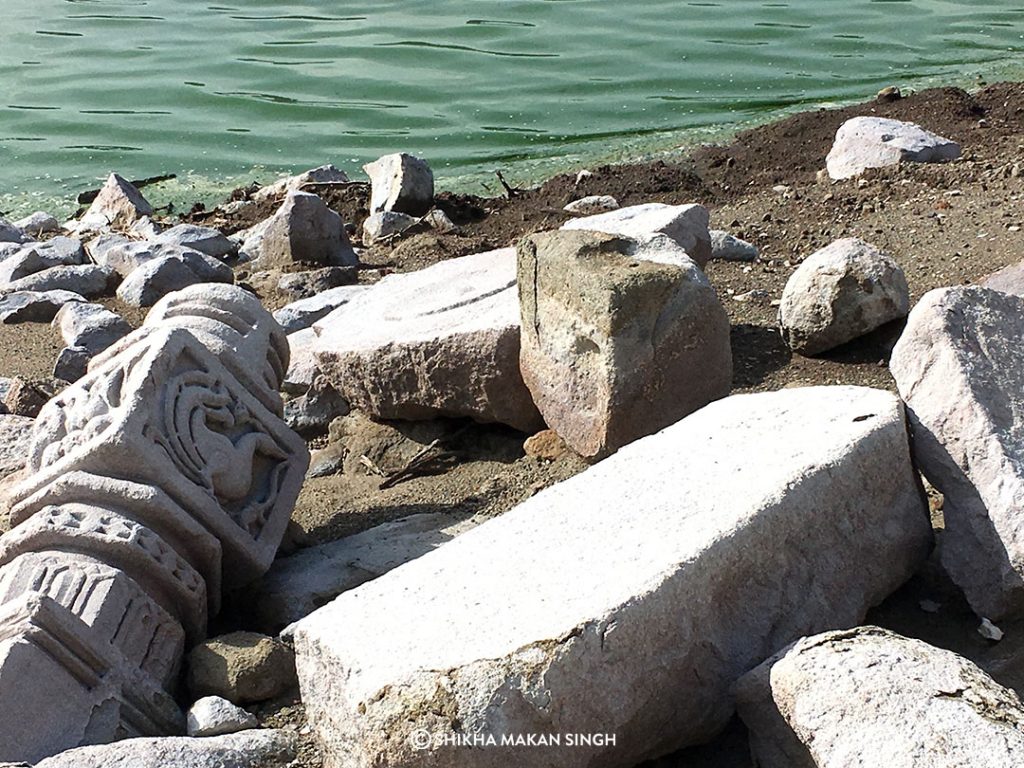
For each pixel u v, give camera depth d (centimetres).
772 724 324
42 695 362
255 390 478
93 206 987
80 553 401
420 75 1277
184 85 1279
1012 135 934
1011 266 597
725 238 716
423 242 862
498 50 1348
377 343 560
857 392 408
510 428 555
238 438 457
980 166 814
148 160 1114
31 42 1455
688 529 347
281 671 399
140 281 782
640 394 482
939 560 394
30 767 337
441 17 1484
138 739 354
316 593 451
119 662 379
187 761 347
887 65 1253
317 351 582
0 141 1162
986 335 397
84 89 1280
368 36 1419
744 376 563
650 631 320
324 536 505
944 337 388
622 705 316
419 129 1145
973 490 376
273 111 1207
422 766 308
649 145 1072
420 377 550
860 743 294
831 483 364
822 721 301
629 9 1488
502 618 325
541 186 985
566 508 374
